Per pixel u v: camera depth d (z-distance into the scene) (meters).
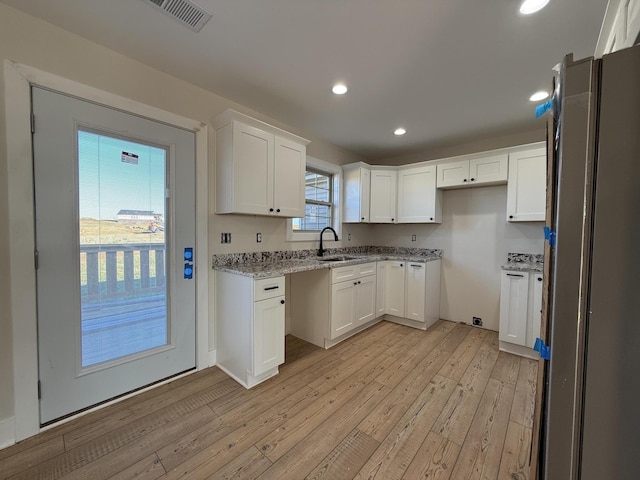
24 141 1.51
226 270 2.26
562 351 0.77
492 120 2.79
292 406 1.84
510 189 2.90
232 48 1.75
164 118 2.04
